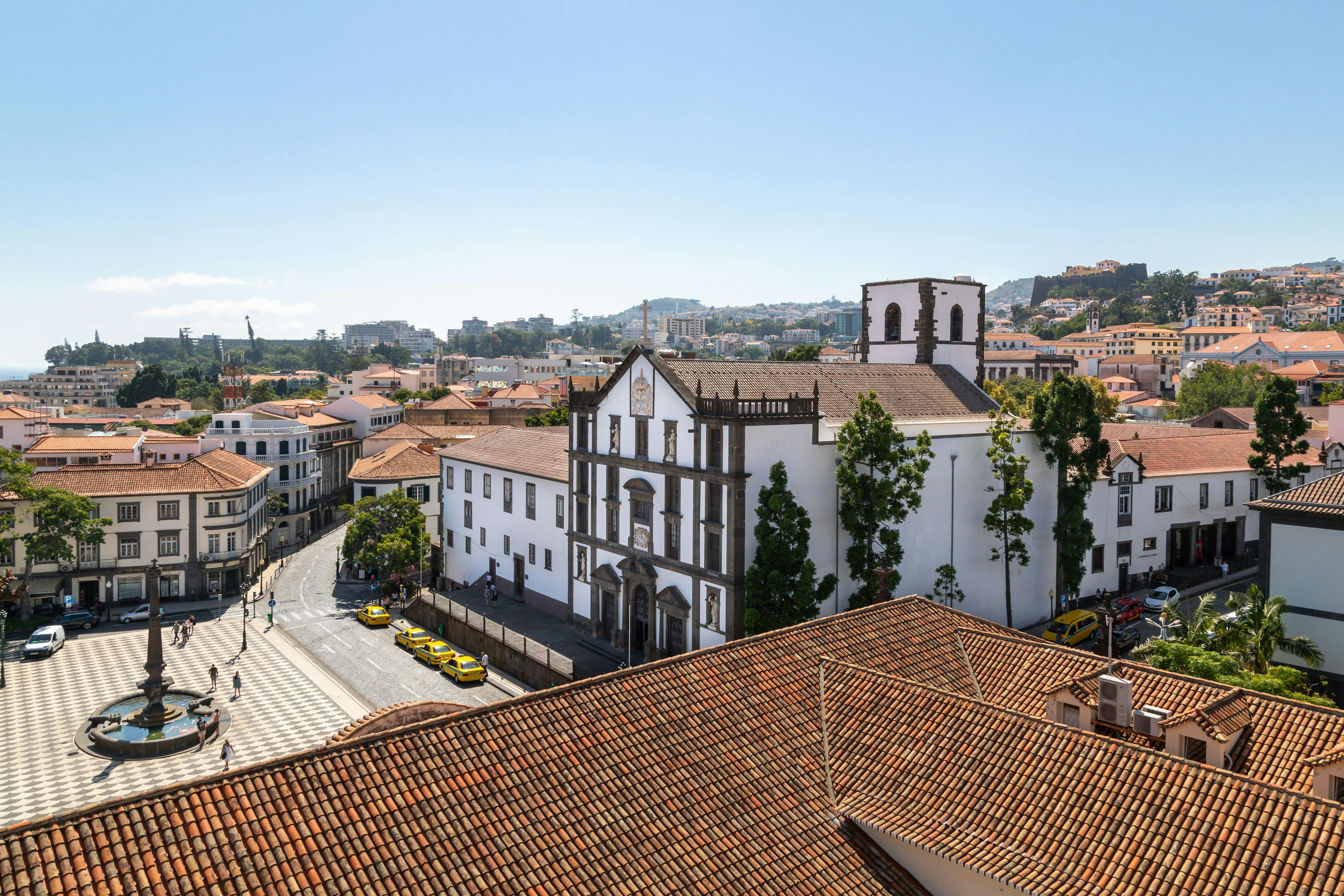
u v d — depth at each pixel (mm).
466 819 18656
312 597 81938
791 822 21078
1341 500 40719
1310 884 16688
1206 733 22328
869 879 20047
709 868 19156
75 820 16594
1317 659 38938
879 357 69875
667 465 52906
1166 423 115312
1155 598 63594
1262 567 42844
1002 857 19000
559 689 23250
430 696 54344
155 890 15656
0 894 14961
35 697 55750
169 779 44062
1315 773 20953
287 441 108062
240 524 82562
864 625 30562
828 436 51750
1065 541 60031
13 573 75438
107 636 69312
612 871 18406
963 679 28875
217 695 55375
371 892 16609
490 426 141500
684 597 52094
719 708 24328
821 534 51062
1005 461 54750
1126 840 18797
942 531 55344
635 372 56125
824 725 24766
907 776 22297
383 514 81375
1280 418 66000
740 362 57750
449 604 69812
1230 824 18375
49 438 103562
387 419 155500
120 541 78375
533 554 70438
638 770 21312
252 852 16797
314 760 19094
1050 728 22297
